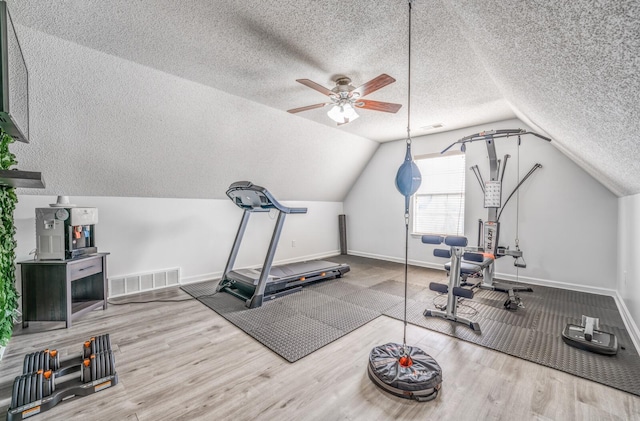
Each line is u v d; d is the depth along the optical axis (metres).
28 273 2.32
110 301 3.02
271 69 2.39
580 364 1.79
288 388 1.57
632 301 2.33
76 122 2.43
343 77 2.53
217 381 1.63
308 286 3.59
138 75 2.36
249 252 4.47
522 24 0.97
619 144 1.39
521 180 3.71
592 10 0.65
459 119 3.75
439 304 2.91
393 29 1.85
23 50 1.89
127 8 1.64
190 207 3.78
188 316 2.61
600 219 3.21
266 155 3.92
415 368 1.61
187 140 3.10
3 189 1.88
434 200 4.61
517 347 2.01
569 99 1.31
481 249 3.48
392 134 4.58
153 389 1.56
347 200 5.93
